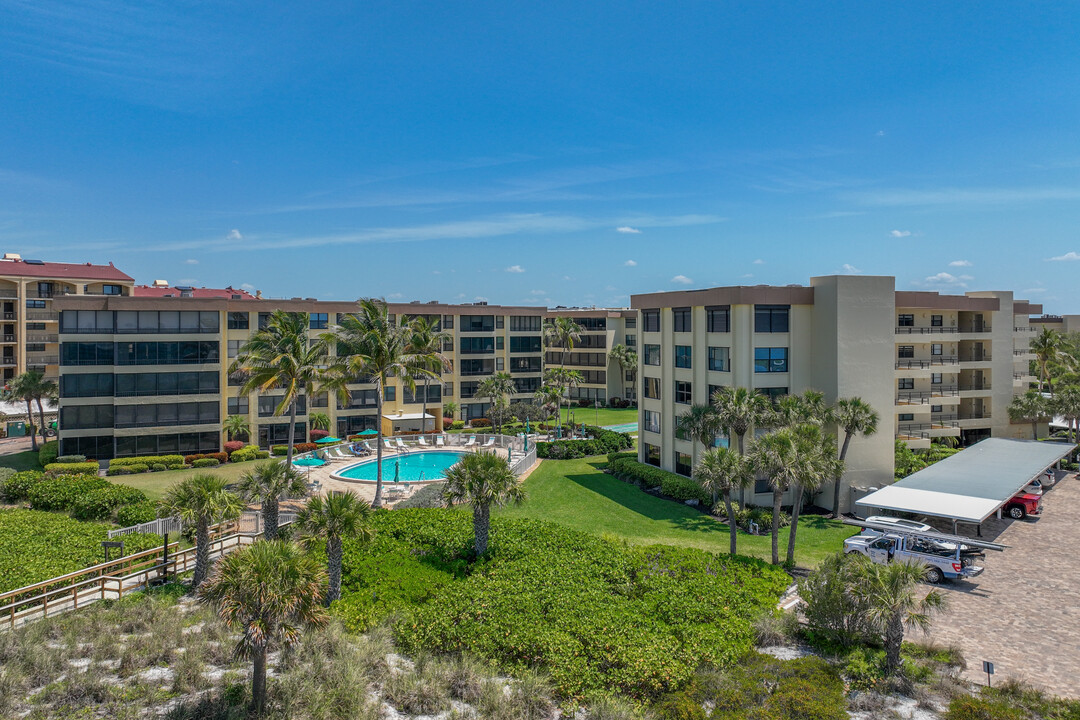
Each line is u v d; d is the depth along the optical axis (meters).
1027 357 71.75
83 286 79.75
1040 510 41.22
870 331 43.75
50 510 39.44
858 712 18.23
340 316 68.62
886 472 44.06
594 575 27.28
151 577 26.81
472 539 31.30
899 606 20.34
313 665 19.44
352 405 71.94
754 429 42.78
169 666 19.28
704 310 47.34
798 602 25.95
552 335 103.62
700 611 23.55
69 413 55.09
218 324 59.75
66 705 16.72
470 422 81.06
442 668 19.64
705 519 41.19
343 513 24.41
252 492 29.34
